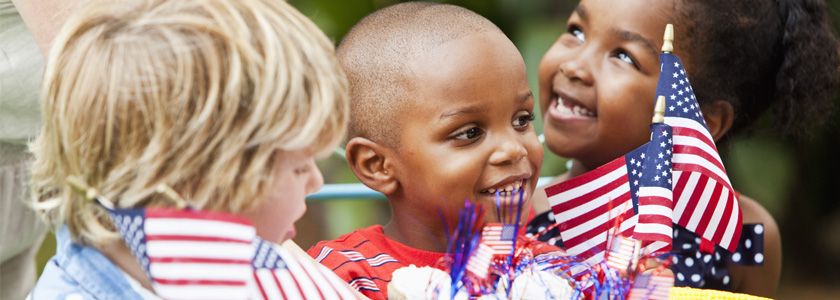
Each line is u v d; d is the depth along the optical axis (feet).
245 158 3.37
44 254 9.95
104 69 3.33
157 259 3.12
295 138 3.41
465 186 5.02
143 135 3.28
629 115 6.44
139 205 3.37
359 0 10.76
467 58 4.97
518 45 11.16
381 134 5.14
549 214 6.79
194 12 3.44
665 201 4.78
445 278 4.06
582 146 6.64
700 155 5.03
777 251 7.50
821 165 13.56
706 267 6.68
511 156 4.98
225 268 3.17
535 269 4.24
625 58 6.51
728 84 6.78
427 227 5.31
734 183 12.37
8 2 5.86
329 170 10.90
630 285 4.13
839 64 7.47
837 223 15.08
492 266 4.16
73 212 3.56
